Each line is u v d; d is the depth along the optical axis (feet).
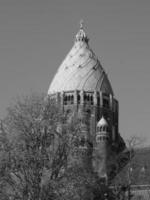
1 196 266.77
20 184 270.46
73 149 278.26
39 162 269.23
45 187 266.16
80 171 279.90
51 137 277.64
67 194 267.39
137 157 627.05
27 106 279.08
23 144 272.51
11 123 274.98
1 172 268.82
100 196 389.39
